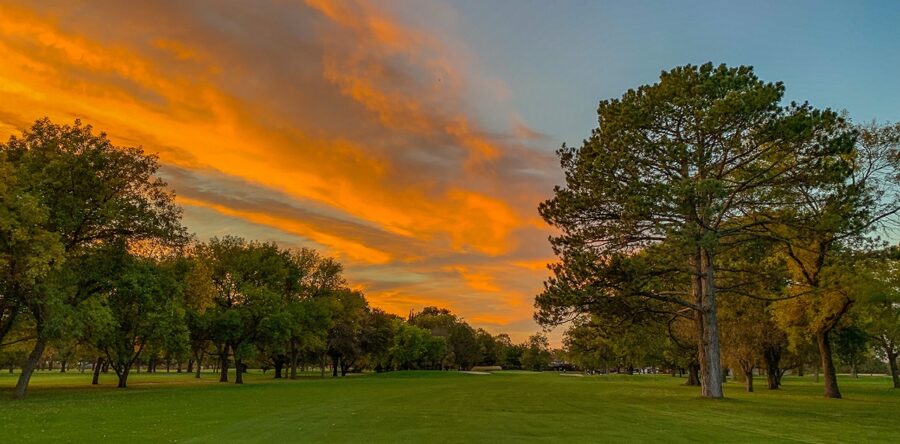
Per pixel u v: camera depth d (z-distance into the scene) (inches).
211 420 778.8
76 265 1454.2
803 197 1210.6
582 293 1179.3
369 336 3934.5
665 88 1184.2
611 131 1237.1
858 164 1385.3
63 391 1579.7
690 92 1175.6
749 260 1376.7
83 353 2137.1
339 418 801.6
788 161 1173.1
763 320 1667.1
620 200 1210.6
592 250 1270.9
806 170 1127.0
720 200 1187.9
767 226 1305.4
